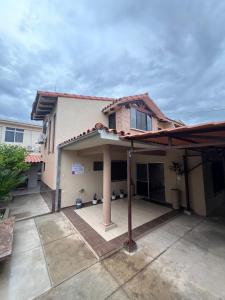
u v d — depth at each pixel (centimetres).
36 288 301
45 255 398
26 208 748
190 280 316
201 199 671
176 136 360
